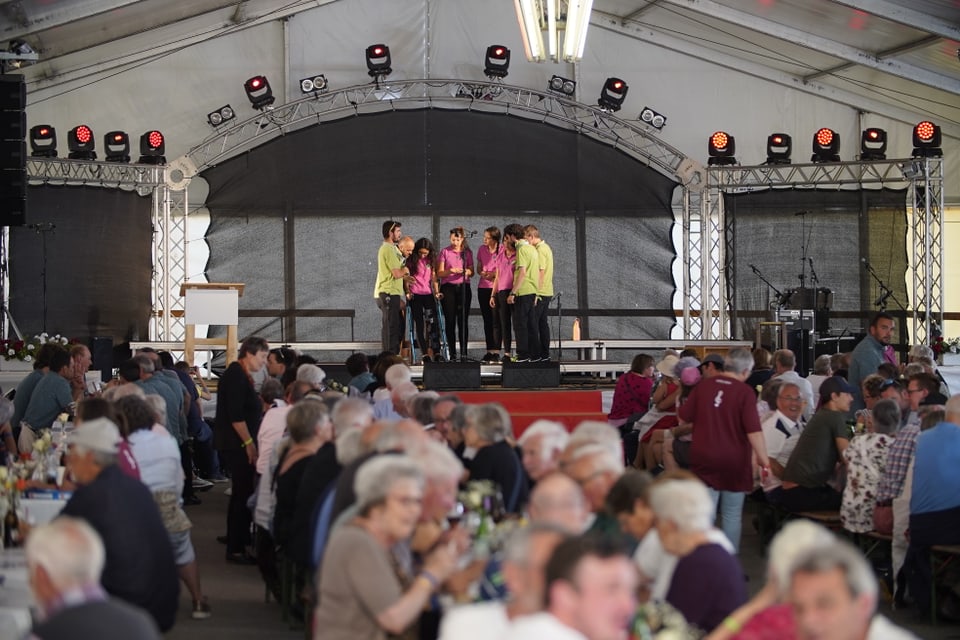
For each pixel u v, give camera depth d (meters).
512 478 5.66
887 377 9.80
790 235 17.91
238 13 18.69
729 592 4.05
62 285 16.75
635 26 19.50
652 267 18.89
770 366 11.80
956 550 6.72
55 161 16.67
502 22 19.36
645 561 4.36
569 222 18.89
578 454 4.91
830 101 19.77
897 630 3.35
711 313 18.28
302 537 5.95
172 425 10.35
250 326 18.31
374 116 18.77
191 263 18.73
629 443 11.49
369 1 19.22
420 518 4.56
